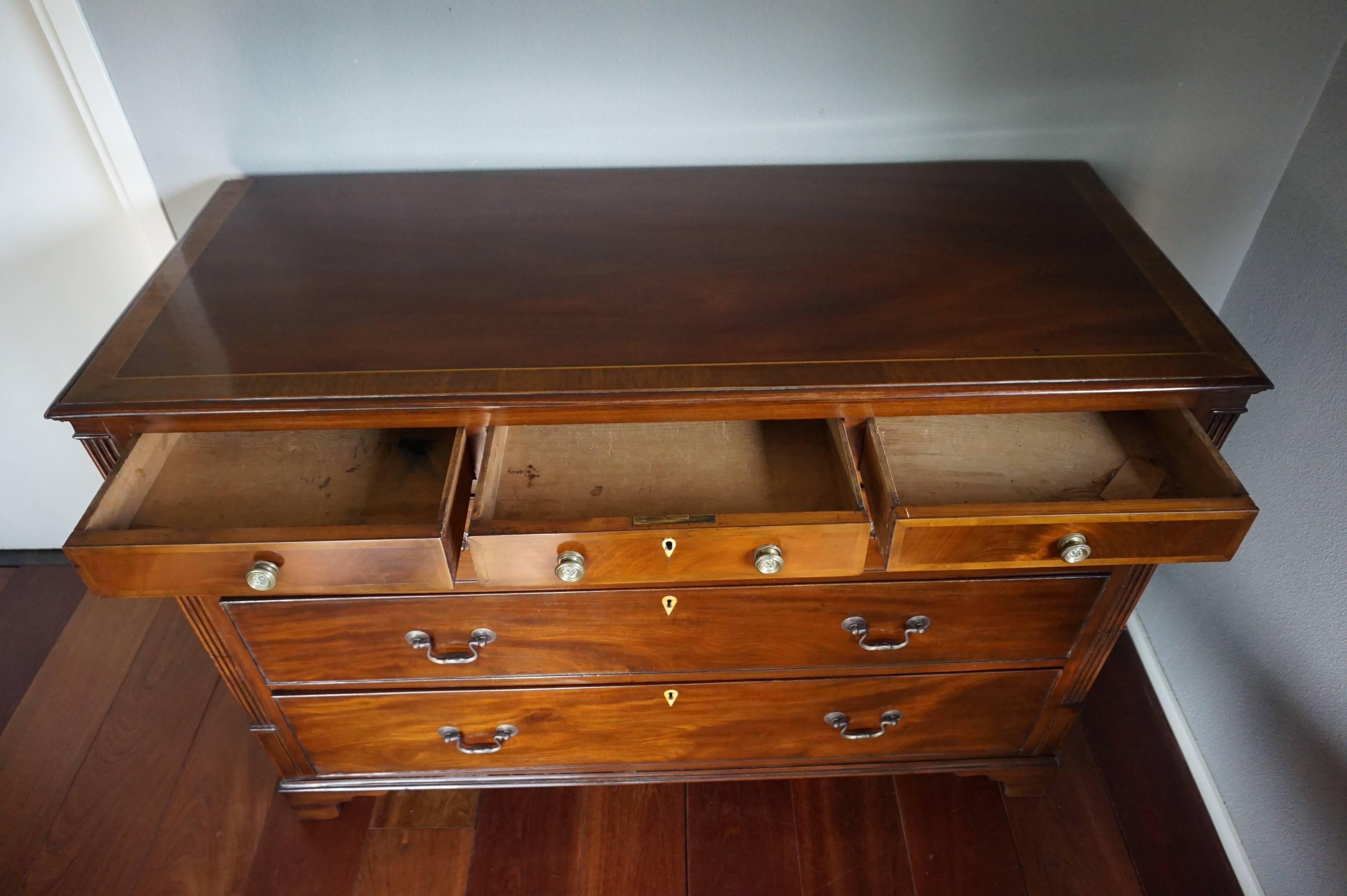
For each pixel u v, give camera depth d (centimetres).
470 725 127
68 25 115
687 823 146
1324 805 121
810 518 93
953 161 136
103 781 150
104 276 142
